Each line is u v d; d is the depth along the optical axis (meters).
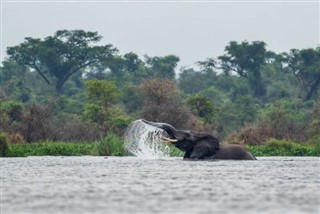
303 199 49.62
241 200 48.97
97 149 139.50
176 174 70.19
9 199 49.22
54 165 86.62
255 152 146.75
